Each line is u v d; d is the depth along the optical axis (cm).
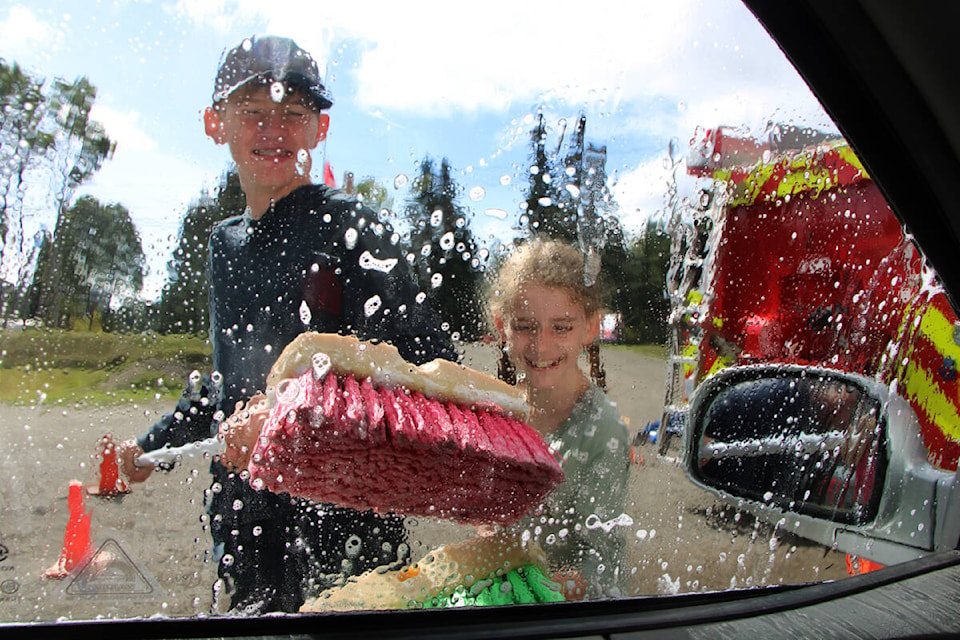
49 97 70
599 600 79
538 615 76
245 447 70
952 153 92
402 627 71
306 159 77
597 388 85
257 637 67
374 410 72
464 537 77
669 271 89
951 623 78
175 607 68
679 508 88
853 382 99
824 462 97
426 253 81
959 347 102
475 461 75
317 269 76
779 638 74
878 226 97
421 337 79
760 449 94
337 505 72
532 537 80
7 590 65
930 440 103
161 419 70
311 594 71
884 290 98
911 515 100
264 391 72
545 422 83
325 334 75
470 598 75
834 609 81
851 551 97
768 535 91
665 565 85
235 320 72
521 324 83
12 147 69
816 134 94
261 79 76
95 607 67
